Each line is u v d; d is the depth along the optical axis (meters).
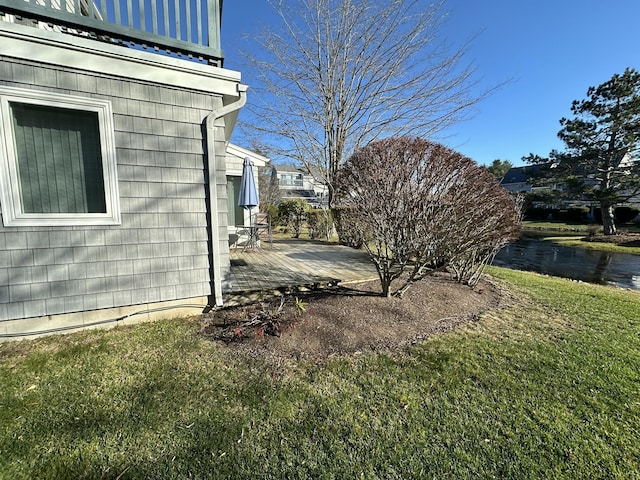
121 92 3.09
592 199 15.94
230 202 8.31
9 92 2.69
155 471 1.54
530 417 1.94
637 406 2.05
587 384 2.29
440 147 4.44
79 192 3.05
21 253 2.83
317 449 1.69
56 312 2.99
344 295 4.06
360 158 4.91
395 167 3.86
